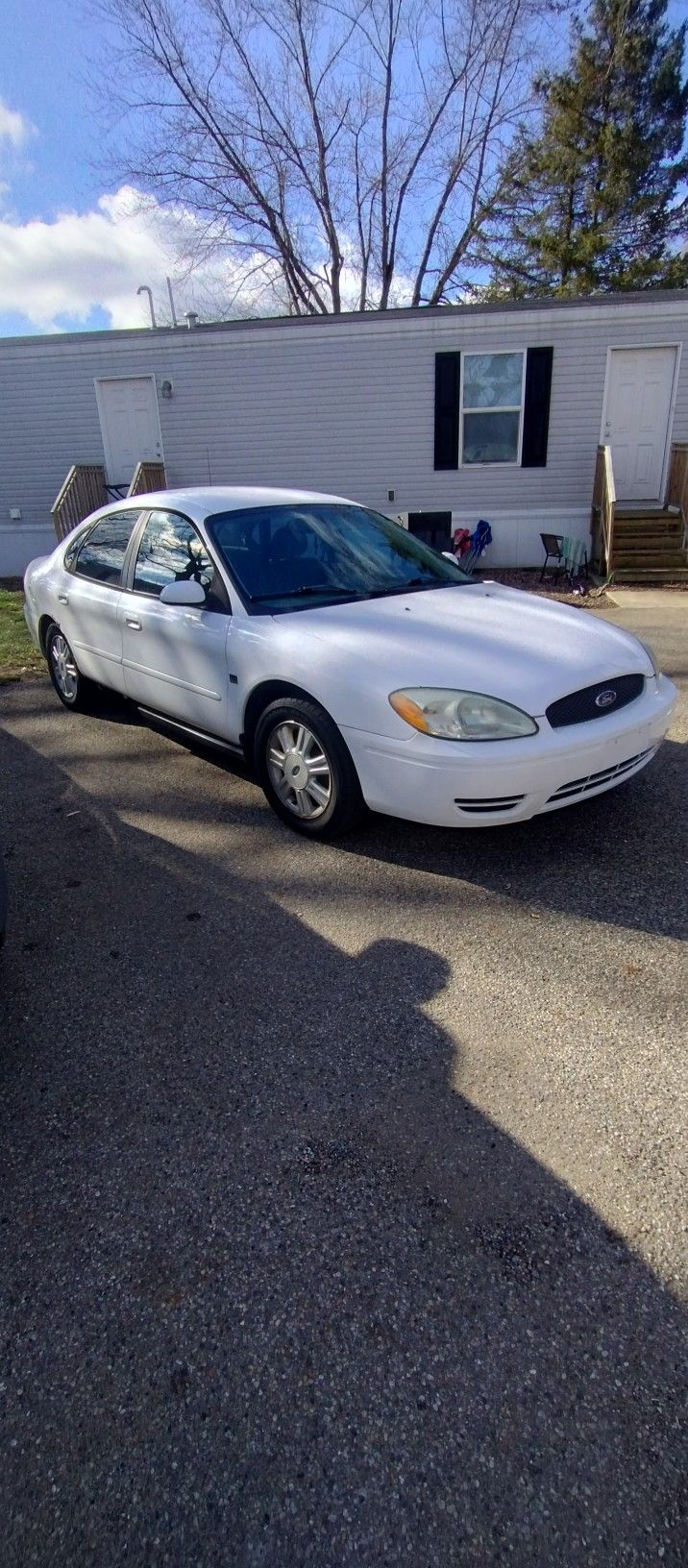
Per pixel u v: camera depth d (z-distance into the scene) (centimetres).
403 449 1215
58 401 1277
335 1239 180
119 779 455
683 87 2080
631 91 2094
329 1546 129
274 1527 131
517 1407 146
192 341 1205
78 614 512
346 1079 227
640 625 815
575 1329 159
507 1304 164
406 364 1170
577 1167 195
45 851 372
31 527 1359
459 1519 131
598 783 333
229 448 1254
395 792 322
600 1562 125
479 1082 224
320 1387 151
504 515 1227
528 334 1130
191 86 2120
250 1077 229
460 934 293
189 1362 156
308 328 1170
